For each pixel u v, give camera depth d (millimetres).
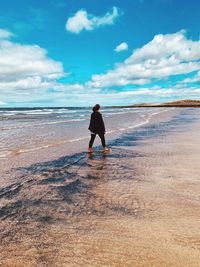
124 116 49781
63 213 5266
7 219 5012
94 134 12258
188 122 29188
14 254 3770
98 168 9094
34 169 9211
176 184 6941
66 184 7312
